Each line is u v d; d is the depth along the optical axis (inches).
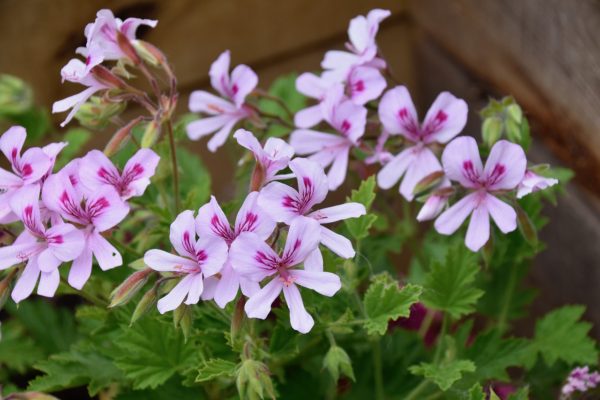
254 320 22.0
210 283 19.6
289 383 23.3
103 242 19.8
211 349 22.4
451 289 22.9
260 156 19.5
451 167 20.9
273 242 19.6
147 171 19.9
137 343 22.3
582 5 23.7
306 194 19.5
